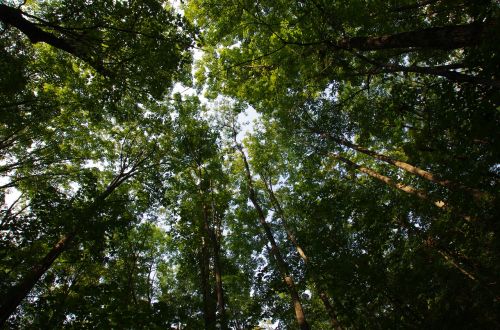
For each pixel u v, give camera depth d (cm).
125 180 1538
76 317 604
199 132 1650
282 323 1479
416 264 1004
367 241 1073
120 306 670
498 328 829
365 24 780
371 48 681
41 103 1070
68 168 1440
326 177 1573
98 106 997
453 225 920
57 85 1109
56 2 919
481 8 530
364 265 990
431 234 1001
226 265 1717
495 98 526
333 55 850
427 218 1080
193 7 1038
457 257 967
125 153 1599
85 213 783
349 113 1311
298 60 930
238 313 1766
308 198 1242
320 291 1164
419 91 857
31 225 718
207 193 1630
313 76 965
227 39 1191
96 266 1134
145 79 746
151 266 1717
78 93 1118
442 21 839
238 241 1745
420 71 648
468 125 631
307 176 1562
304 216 1312
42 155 1309
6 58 762
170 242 1752
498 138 581
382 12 785
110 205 867
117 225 856
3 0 755
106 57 664
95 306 644
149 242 1756
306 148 1598
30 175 1280
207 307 1225
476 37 496
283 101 1309
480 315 870
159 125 1510
